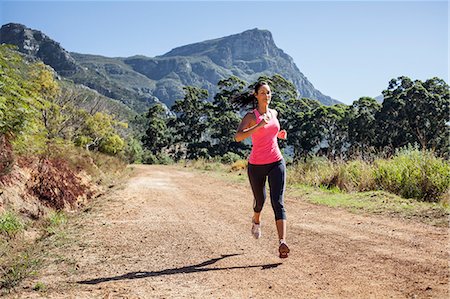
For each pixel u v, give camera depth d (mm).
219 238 5730
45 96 21219
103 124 30547
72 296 3484
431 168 9195
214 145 82562
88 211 8672
